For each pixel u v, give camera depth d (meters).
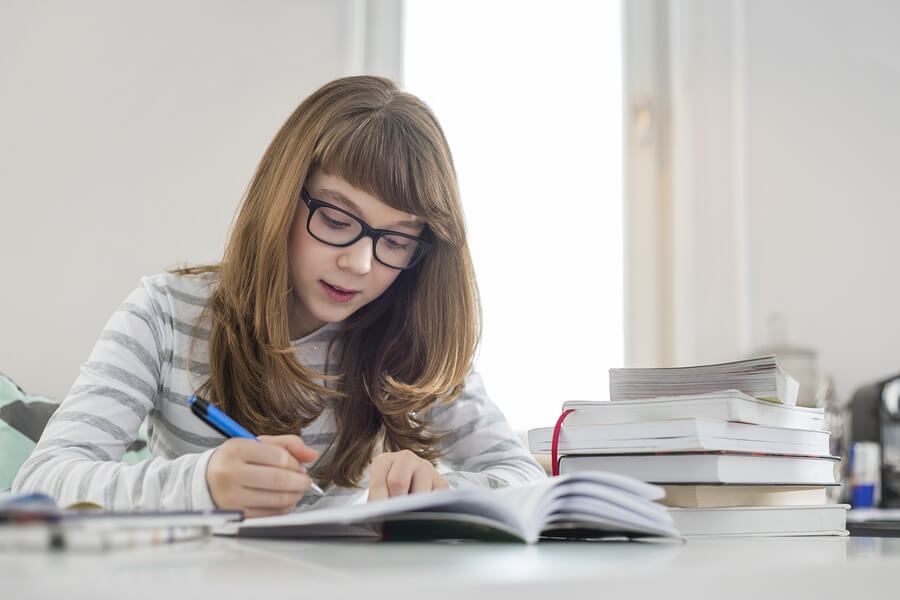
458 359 1.20
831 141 2.44
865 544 0.66
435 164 1.10
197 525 0.54
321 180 1.06
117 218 1.77
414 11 2.21
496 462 1.24
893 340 2.40
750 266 2.35
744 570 0.40
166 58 1.84
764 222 2.38
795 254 2.38
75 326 1.72
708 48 2.42
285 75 1.94
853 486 1.94
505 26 2.30
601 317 2.32
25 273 1.70
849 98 2.47
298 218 1.08
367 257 1.06
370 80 1.15
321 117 1.08
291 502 0.77
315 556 0.47
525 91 2.31
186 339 1.17
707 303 2.33
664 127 2.44
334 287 1.09
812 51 2.46
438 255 1.17
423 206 1.08
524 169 2.29
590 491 0.61
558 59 2.35
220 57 1.89
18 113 1.72
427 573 0.37
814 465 0.87
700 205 2.36
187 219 1.83
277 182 1.09
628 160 2.39
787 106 2.43
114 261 1.76
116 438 1.03
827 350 2.36
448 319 1.19
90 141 1.76
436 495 0.56
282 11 1.95
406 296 1.21
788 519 0.78
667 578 0.37
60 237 1.73
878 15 2.49
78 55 1.77
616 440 0.77
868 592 0.44
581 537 0.68
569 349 2.28
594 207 2.35
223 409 1.13
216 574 0.36
